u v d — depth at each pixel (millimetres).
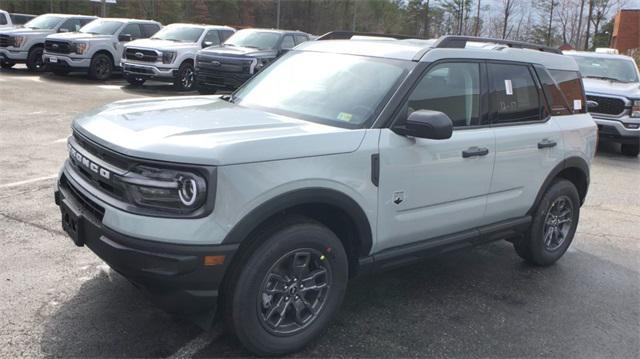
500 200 4641
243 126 3539
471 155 4250
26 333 3562
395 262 4016
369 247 3799
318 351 3631
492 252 5734
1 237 5043
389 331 3939
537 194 5027
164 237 3020
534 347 3889
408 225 3977
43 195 6312
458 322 4148
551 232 5387
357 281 4746
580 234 6512
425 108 4023
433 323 4102
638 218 7250
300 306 3553
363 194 3615
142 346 3514
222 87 15180
